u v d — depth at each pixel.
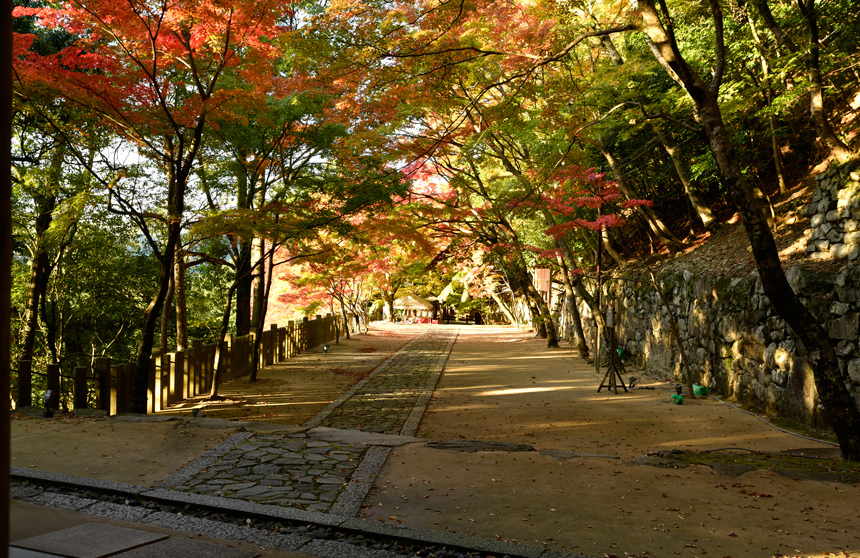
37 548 3.48
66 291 16.56
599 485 5.45
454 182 14.88
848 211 9.06
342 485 5.21
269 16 8.52
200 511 4.52
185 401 10.98
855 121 12.11
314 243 13.58
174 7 8.01
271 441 6.52
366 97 10.78
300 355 19.41
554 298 30.05
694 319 12.94
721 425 9.02
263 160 12.02
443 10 7.69
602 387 12.70
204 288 21.92
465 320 43.16
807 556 3.92
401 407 10.54
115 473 5.25
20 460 5.49
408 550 3.93
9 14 1.34
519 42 10.35
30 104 8.22
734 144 13.48
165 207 9.98
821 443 7.71
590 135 11.04
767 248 6.66
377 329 32.75
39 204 12.83
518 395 11.90
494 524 4.41
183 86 11.16
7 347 1.34
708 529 4.39
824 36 11.76
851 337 7.89
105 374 8.43
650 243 19.17
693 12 11.33
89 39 8.38
